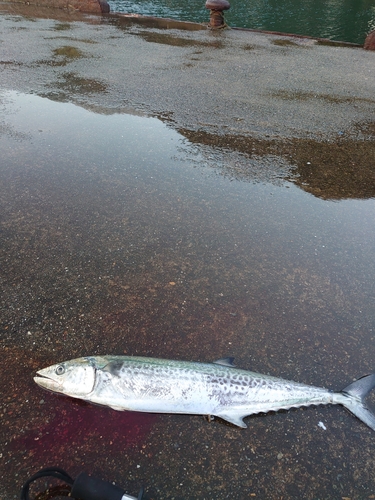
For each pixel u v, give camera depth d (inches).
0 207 62.3
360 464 36.7
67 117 95.1
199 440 37.5
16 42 159.8
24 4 245.0
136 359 40.2
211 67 142.6
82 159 77.5
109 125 92.6
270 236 61.2
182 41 181.6
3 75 119.8
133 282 51.8
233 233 61.4
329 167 80.6
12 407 38.5
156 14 266.5
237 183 73.5
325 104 113.5
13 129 86.9
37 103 101.7
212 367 40.7
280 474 35.9
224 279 53.2
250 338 46.2
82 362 39.5
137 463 35.9
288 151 85.8
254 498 34.6
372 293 52.8
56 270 52.5
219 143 87.4
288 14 301.3
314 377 43.0
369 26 263.4
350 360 44.7
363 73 145.6
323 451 37.4
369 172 79.7
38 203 64.0
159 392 38.9
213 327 47.0
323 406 40.6
